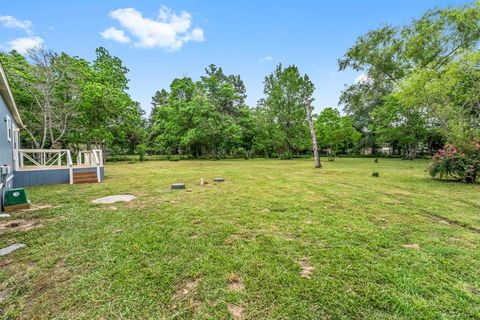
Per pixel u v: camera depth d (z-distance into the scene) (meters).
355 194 6.01
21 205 4.57
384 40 16.05
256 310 1.75
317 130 27.89
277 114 30.95
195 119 26.23
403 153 33.69
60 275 2.23
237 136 28.05
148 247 2.80
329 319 1.66
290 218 3.95
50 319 1.68
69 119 16.23
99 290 2.00
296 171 12.43
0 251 2.73
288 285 2.04
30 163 13.59
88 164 9.80
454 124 8.70
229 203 5.03
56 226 3.58
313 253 2.63
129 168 15.17
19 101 14.23
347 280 2.11
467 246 2.83
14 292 1.99
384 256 2.56
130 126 21.92
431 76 9.24
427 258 2.51
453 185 7.44
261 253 2.64
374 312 1.73
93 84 15.85
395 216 4.07
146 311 1.75
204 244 2.89
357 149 34.88
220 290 1.99
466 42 12.29
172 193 6.21
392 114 24.19
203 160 26.14
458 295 1.91
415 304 1.80
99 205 4.92
